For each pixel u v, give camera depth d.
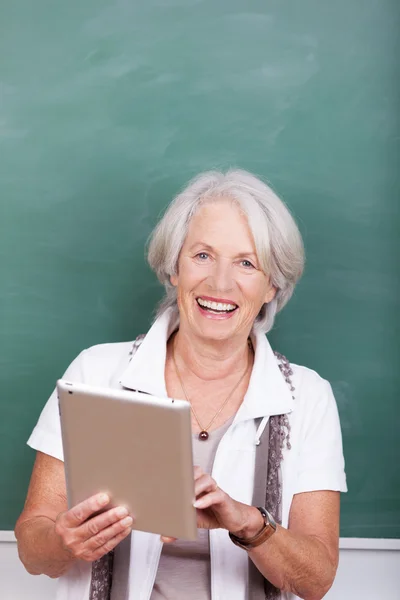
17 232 3.03
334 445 2.16
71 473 1.73
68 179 3.02
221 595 2.03
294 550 1.94
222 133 3.00
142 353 2.20
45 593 2.95
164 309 2.29
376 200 3.01
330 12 2.99
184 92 3.00
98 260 3.03
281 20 2.99
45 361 3.06
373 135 3.00
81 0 3.00
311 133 3.00
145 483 1.67
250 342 2.29
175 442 1.60
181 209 2.14
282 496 2.09
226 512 1.80
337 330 3.03
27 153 3.02
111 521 1.72
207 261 2.11
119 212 3.02
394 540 3.07
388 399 3.04
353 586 2.99
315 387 2.22
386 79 2.99
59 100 3.01
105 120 3.01
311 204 3.01
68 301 3.04
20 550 2.04
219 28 2.99
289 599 2.11
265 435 2.12
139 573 2.03
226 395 2.19
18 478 3.08
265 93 3.00
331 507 2.11
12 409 3.07
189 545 2.07
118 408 1.62
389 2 2.99
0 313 3.05
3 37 3.01
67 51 3.01
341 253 3.02
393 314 3.03
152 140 3.01
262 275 2.12
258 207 2.09
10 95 3.01
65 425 1.68
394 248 3.01
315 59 2.99
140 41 2.99
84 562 2.06
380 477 3.06
